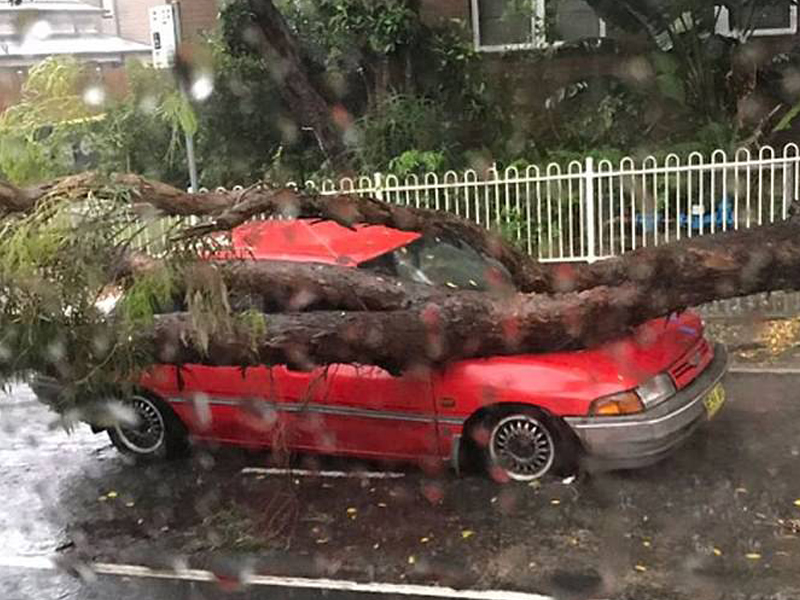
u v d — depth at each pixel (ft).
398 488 19.66
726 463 19.57
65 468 22.70
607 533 17.08
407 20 40.24
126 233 14.21
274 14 39.52
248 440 21.21
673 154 33.24
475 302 15.99
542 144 41.19
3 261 13.78
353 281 16.33
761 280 13.64
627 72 41.27
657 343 18.81
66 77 17.42
